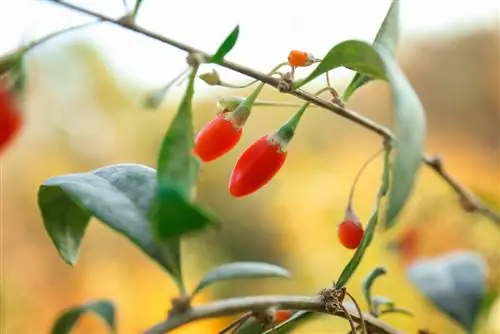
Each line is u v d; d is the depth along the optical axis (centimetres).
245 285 67
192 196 32
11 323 65
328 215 70
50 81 70
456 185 46
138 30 35
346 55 35
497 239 60
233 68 36
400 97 32
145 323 66
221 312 36
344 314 37
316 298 38
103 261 69
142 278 68
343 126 76
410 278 48
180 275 36
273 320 37
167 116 70
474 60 81
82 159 71
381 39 38
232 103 36
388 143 38
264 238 69
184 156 32
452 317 46
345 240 38
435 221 61
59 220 38
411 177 31
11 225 68
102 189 36
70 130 71
